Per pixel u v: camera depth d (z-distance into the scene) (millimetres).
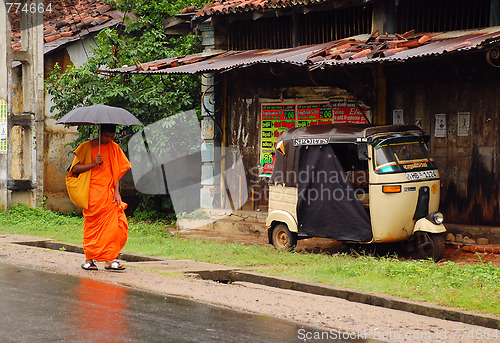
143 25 17859
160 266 9969
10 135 16531
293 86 14281
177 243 12406
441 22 12320
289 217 11508
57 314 6773
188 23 17359
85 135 16938
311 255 11070
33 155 16547
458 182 12133
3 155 16625
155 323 6570
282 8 13719
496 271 9125
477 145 11906
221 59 13875
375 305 7996
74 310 6965
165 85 16656
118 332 6176
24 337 5922
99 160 9234
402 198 10539
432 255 10602
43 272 9195
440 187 11281
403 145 10914
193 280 8922
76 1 20953
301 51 12648
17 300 7355
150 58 17359
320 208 11109
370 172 10672
